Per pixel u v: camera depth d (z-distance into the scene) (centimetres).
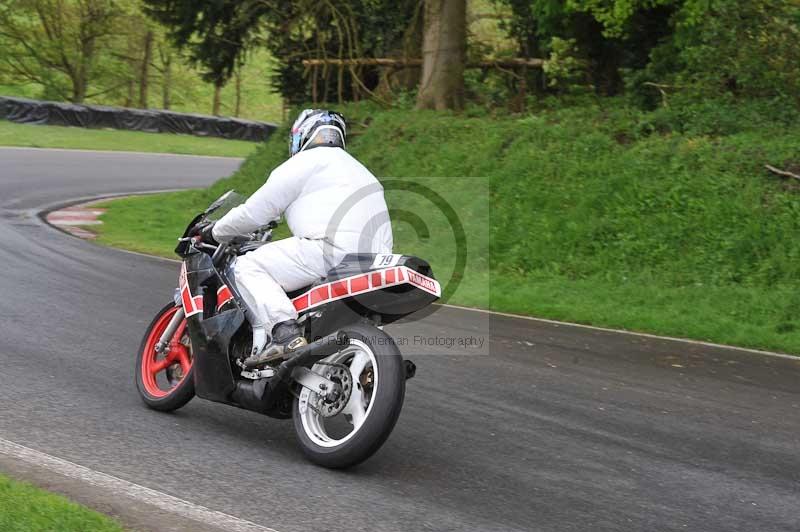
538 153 2173
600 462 722
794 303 1512
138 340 1031
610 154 2114
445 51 2694
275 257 685
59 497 546
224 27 3306
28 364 890
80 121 5028
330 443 662
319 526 553
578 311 1436
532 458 721
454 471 678
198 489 600
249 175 2767
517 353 1120
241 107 8144
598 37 2941
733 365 1138
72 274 1436
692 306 1534
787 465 745
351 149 2559
